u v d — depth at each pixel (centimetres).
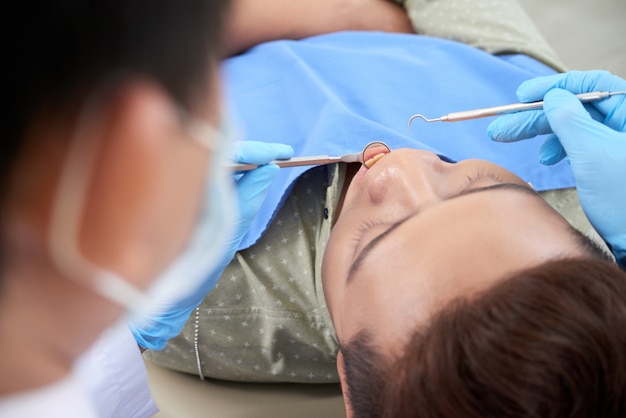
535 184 114
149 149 29
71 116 27
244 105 123
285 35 139
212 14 30
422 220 79
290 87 122
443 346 58
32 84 26
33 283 32
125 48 27
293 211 108
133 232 32
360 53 127
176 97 31
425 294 70
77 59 26
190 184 35
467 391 56
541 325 56
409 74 124
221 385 121
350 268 81
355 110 120
